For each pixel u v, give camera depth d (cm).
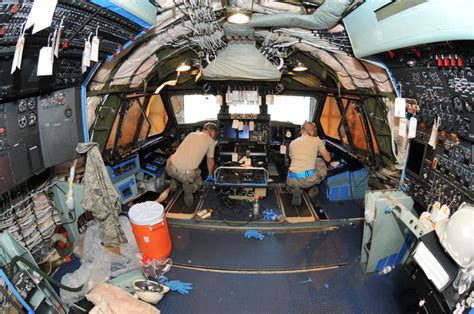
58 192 356
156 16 277
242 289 331
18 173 262
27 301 233
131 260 360
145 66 432
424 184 310
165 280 343
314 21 266
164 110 664
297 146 498
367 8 215
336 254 388
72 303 296
